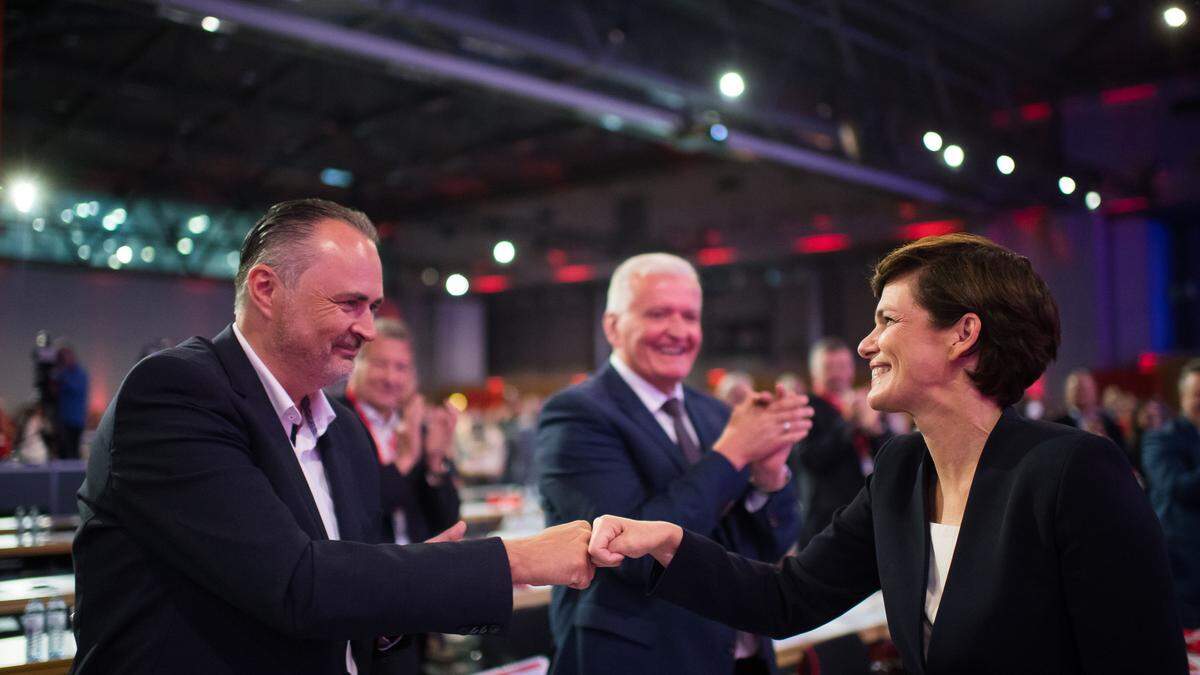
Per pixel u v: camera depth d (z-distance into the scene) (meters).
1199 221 14.97
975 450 1.25
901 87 11.28
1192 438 4.04
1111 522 1.09
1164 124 13.32
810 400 4.42
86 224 16.25
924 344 1.25
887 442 1.43
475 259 23.09
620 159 15.91
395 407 3.17
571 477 1.94
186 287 17.47
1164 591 1.08
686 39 9.67
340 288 1.35
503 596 1.29
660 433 2.02
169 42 10.72
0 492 3.33
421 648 3.46
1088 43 12.30
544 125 14.07
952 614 1.16
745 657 2.05
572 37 7.91
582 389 2.06
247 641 1.25
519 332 25.39
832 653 1.87
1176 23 6.57
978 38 11.42
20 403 15.25
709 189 17.39
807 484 4.34
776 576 1.49
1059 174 12.69
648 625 1.82
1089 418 6.10
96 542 1.26
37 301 15.70
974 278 1.23
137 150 15.02
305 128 14.08
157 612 1.23
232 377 1.34
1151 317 14.53
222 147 14.94
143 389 1.25
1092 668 1.09
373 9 6.53
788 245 19.16
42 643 1.82
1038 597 1.12
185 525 1.19
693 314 2.10
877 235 17.75
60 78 11.47
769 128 9.91
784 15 9.96
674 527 1.49
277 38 6.70
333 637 1.21
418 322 24.36
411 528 3.02
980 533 1.17
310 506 1.36
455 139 14.86
